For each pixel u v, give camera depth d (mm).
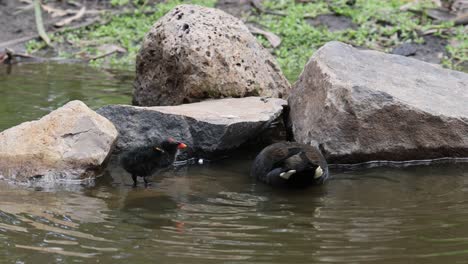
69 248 7656
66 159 10102
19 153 10141
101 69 17594
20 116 12852
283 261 7344
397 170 10797
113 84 15828
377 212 8891
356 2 20969
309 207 9102
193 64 12328
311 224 8445
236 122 10945
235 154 11578
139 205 9141
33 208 8914
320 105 11234
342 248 7699
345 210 8969
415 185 10047
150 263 7281
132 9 21469
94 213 8789
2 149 10227
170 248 7676
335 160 10961
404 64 12484
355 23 19906
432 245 7785
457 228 8305
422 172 10680
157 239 7930
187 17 12719
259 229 8273
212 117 11078
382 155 11047
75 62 18438
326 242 7867
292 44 19219
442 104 11352
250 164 11109
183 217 8680
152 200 9359
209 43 12406
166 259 7383
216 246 7734
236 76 12469
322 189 9883
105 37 19938
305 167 9617
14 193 9508
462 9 20375
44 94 14688
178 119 11031
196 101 12508
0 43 19578
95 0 21875
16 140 10281
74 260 7348
